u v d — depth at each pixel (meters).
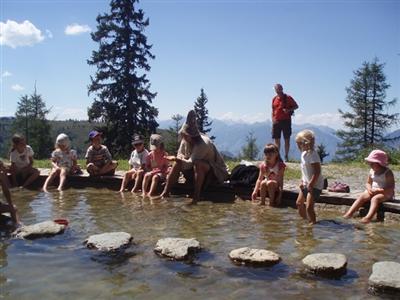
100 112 35.47
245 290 4.50
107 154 11.50
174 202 9.38
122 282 4.66
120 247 5.75
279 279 4.82
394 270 4.77
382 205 7.95
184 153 10.35
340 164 17.72
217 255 5.62
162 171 10.45
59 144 11.43
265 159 9.12
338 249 6.00
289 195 9.22
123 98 35.38
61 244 5.95
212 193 10.11
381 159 7.98
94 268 5.05
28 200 9.39
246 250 5.50
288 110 15.11
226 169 10.32
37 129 58.97
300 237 6.61
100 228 6.94
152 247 5.91
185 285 4.60
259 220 7.73
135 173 10.88
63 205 8.85
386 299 4.34
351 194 8.97
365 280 4.84
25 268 5.02
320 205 8.87
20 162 11.32
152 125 35.91
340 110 51.22
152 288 4.51
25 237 6.17
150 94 36.25
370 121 49.84
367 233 6.92
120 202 9.28
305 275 4.95
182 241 5.77
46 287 4.50
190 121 9.84
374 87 49.66
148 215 8.01
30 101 60.72
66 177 11.50
